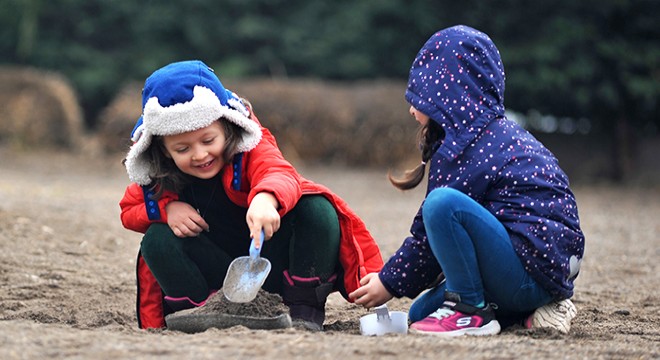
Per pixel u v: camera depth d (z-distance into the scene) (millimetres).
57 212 23047
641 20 46406
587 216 30156
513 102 48250
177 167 10805
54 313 12641
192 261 11031
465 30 10898
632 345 9898
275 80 49750
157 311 11453
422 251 10531
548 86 45969
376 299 10742
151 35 56250
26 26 54938
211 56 55562
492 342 9344
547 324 10711
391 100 47188
